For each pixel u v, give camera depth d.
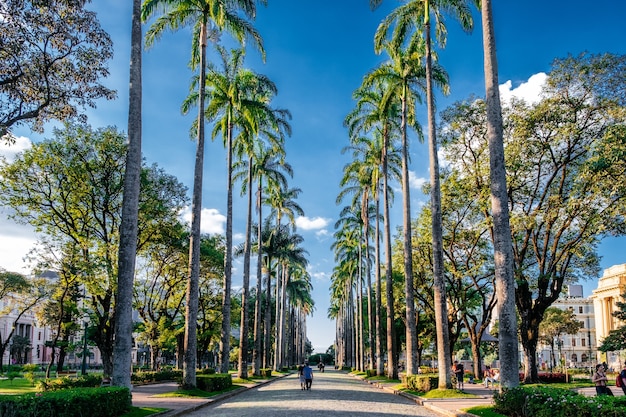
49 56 16.12
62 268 29.38
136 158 17.25
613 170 23.58
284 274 70.62
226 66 33.62
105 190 32.06
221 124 34.97
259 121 37.16
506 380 15.49
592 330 110.19
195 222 25.19
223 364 31.86
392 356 37.19
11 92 15.97
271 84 35.50
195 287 24.72
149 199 34.03
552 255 29.25
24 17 15.02
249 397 25.23
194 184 25.55
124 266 16.56
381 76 31.09
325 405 19.62
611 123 26.11
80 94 17.22
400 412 17.06
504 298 15.99
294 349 102.62
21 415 10.31
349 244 73.75
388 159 42.38
